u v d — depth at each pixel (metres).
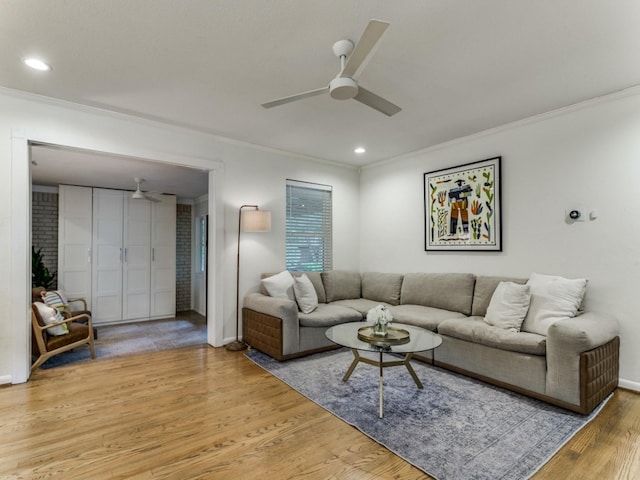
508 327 2.85
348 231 5.32
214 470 1.75
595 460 1.81
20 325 2.85
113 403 2.51
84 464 1.80
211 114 3.29
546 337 2.57
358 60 1.83
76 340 3.49
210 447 1.95
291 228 4.71
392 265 4.90
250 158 4.25
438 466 1.77
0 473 1.72
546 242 3.26
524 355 2.59
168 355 3.68
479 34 2.05
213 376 3.04
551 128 3.23
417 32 2.03
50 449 1.93
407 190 4.69
